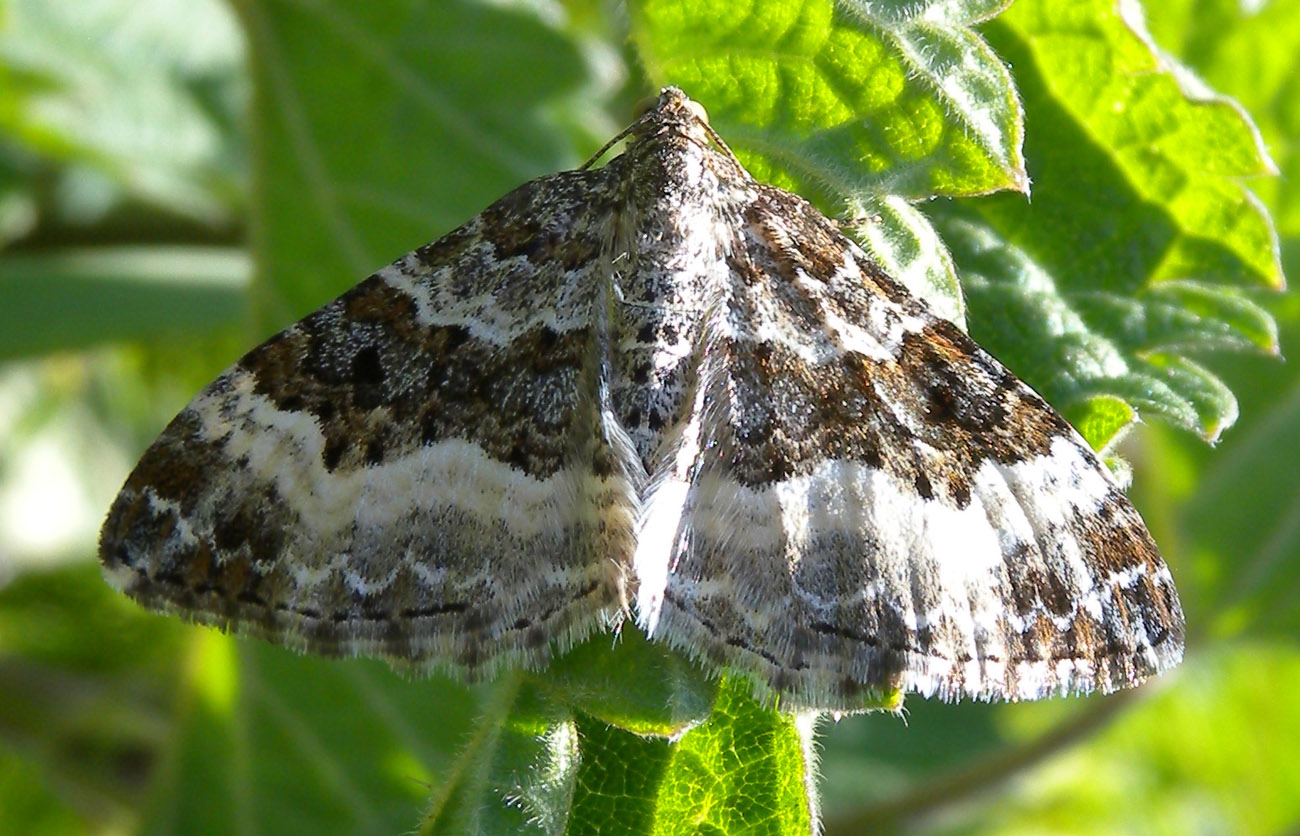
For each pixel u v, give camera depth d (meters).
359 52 0.06
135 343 0.08
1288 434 0.07
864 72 0.05
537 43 0.06
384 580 0.05
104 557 0.05
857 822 0.07
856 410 0.05
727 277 0.05
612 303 0.05
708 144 0.05
